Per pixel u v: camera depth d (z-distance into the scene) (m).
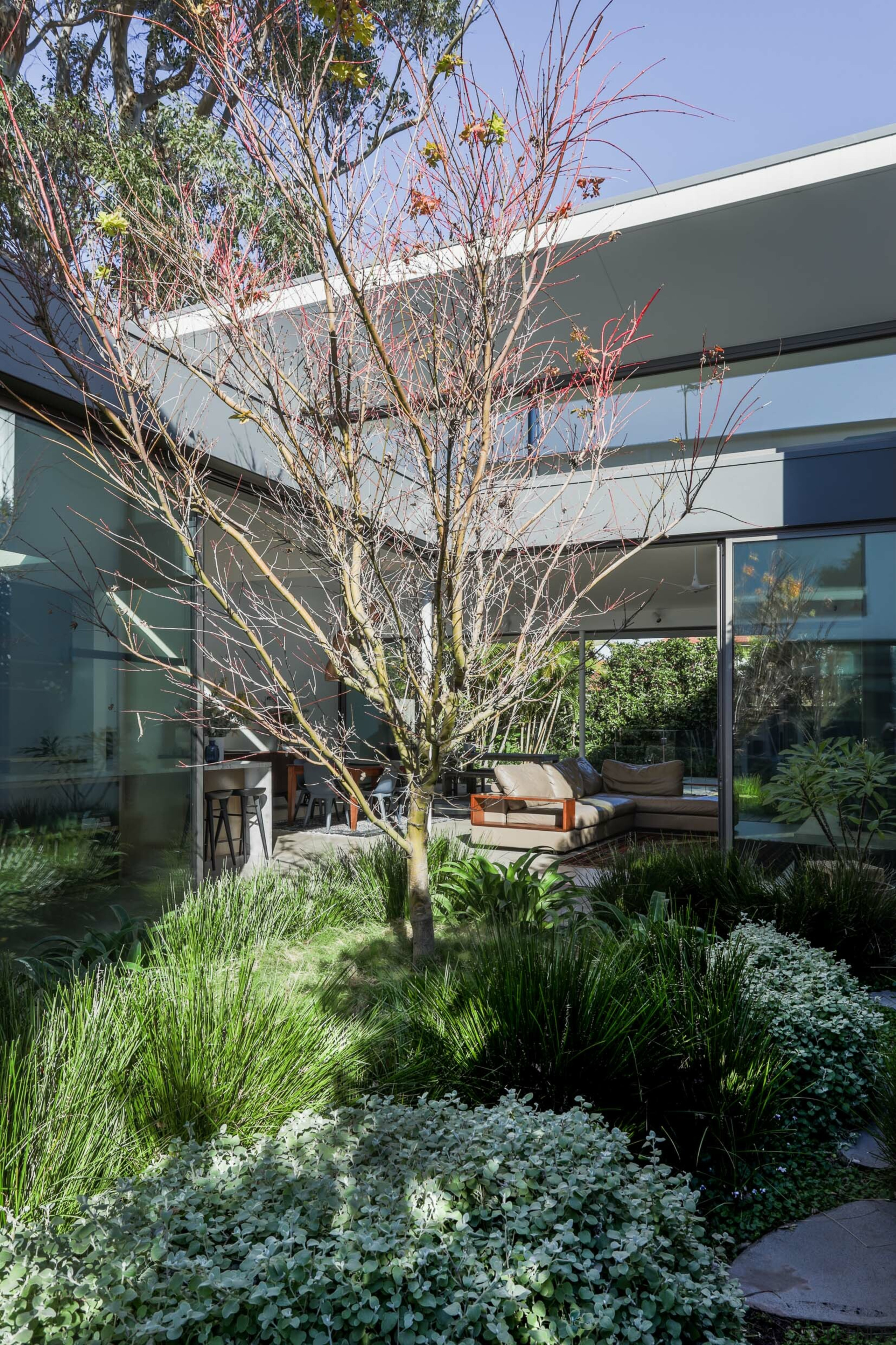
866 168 6.12
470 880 5.10
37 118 5.52
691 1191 2.27
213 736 7.12
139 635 5.03
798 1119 2.99
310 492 3.66
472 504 3.42
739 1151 2.69
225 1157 2.02
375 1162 2.00
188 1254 1.66
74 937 4.53
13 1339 1.49
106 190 3.92
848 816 6.87
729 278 6.97
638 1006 2.82
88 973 3.43
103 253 3.65
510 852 8.62
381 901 5.08
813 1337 2.05
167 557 5.27
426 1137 2.07
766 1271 2.30
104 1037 2.49
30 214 3.44
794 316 7.28
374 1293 1.59
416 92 2.61
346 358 3.52
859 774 6.85
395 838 4.13
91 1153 2.08
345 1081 2.62
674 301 7.24
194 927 4.22
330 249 3.47
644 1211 1.83
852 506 6.90
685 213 6.55
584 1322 1.59
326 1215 1.76
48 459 4.42
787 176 6.30
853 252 6.64
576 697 14.69
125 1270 1.57
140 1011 2.64
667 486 4.32
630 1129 2.60
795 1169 2.78
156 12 7.50
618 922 4.63
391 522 3.81
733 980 3.17
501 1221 1.81
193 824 5.54
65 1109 2.13
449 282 3.32
